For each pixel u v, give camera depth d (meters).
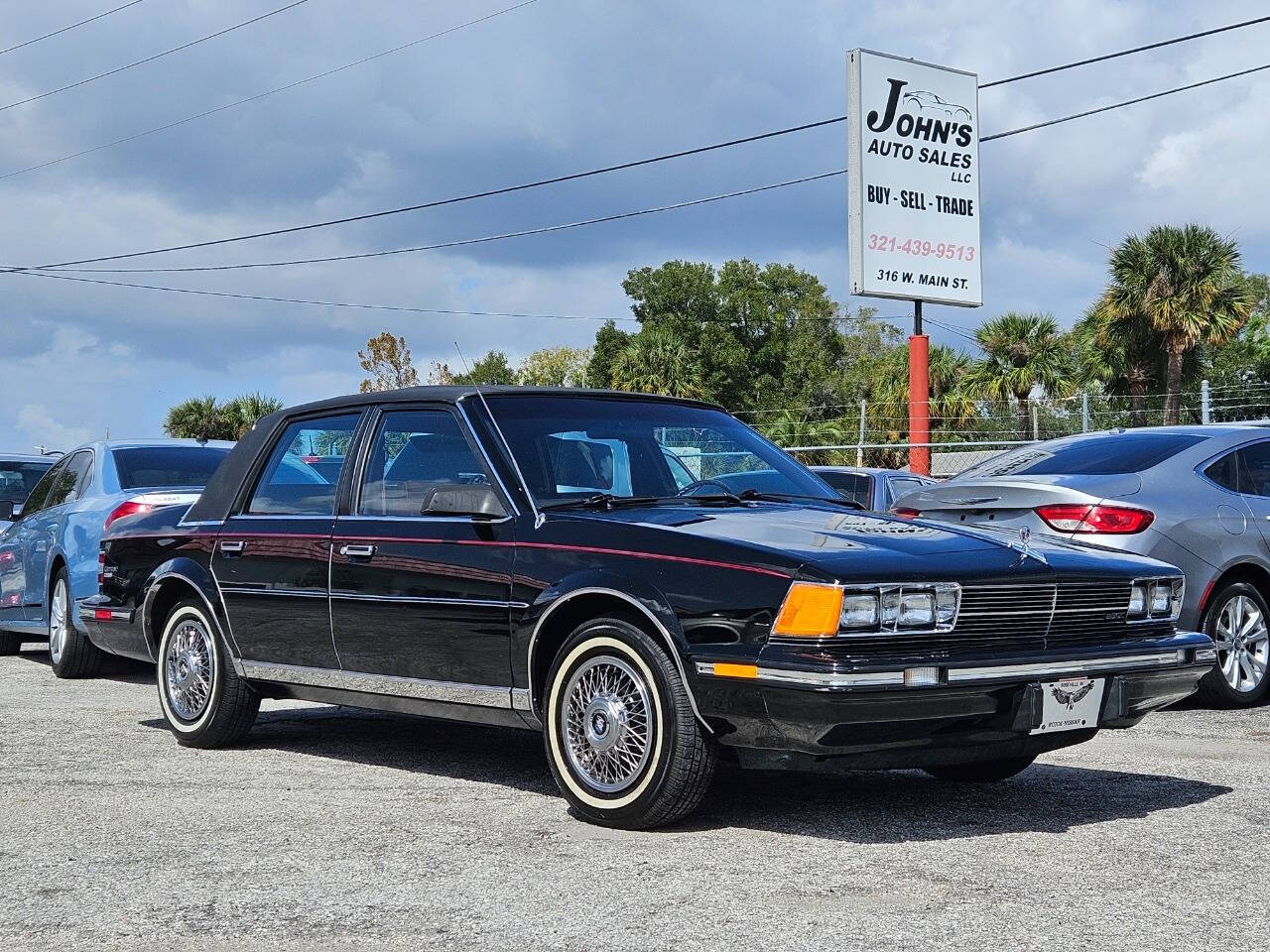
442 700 5.63
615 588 4.94
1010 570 4.83
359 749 6.77
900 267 21.67
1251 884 4.21
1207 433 8.38
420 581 5.66
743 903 4.01
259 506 6.65
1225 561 7.95
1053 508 7.79
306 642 6.21
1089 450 8.55
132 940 3.73
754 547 4.75
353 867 4.46
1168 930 3.74
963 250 22.47
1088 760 6.39
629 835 4.89
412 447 6.01
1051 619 4.93
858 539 4.90
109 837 4.90
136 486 9.98
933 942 3.64
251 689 6.68
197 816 5.23
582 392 6.16
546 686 5.23
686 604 4.76
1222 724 7.47
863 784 5.85
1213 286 29.08
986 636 4.78
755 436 6.48
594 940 3.69
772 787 5.79
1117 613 5.16
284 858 4.58
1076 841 4.78
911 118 21.86
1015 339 33.88
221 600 6.66
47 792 5.69
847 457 34.31
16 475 13.94
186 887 4.25
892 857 4.55
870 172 21.39
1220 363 40.53
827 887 4.18
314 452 6.52
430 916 3.91
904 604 4.59
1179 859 4.52
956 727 4.68
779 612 4.57
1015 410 34.22
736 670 4.60
